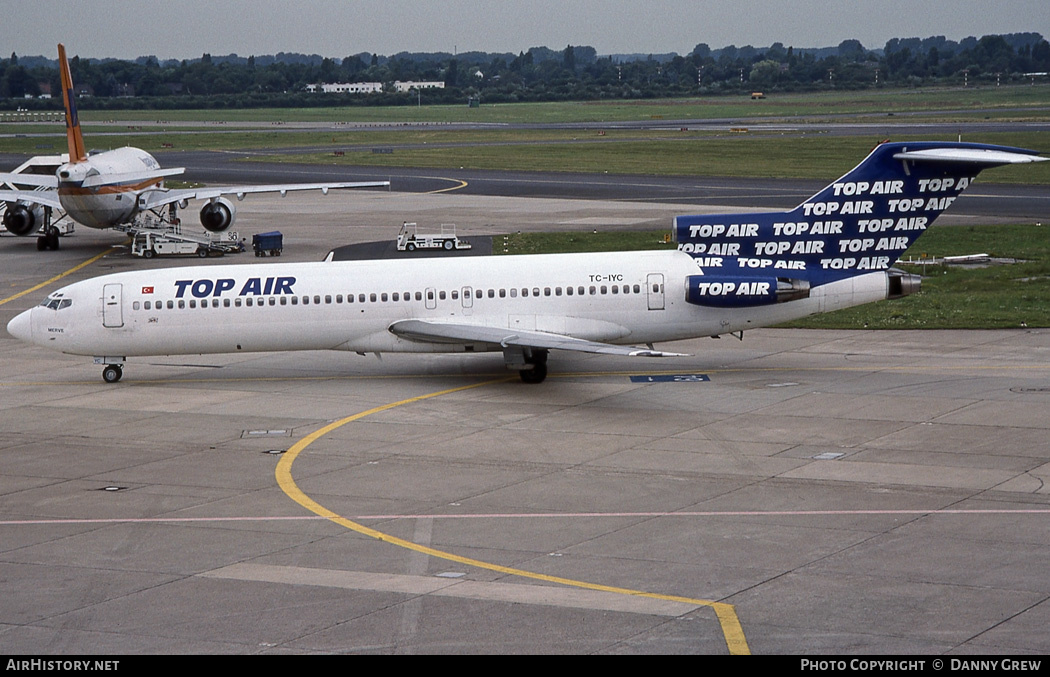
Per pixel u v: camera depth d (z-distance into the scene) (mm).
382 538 63406
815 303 106500
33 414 96500
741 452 80375
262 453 83062
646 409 94312
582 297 106500
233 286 107812
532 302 106562
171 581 57000
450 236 198000
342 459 81000
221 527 66000
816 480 73000
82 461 81562
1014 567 56344
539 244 199125
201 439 87438
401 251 196375
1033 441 80750
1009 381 100562
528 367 104625
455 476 76062
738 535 62438
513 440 85250
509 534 63625
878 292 106438
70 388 107062
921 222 105688
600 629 49688
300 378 109938
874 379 103000
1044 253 175750
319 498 71625
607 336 107000
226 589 55656
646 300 106500
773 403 95000
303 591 55156
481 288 107000
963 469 74500
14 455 83438
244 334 107875
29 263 189250
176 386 107312
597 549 60688
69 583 57000
